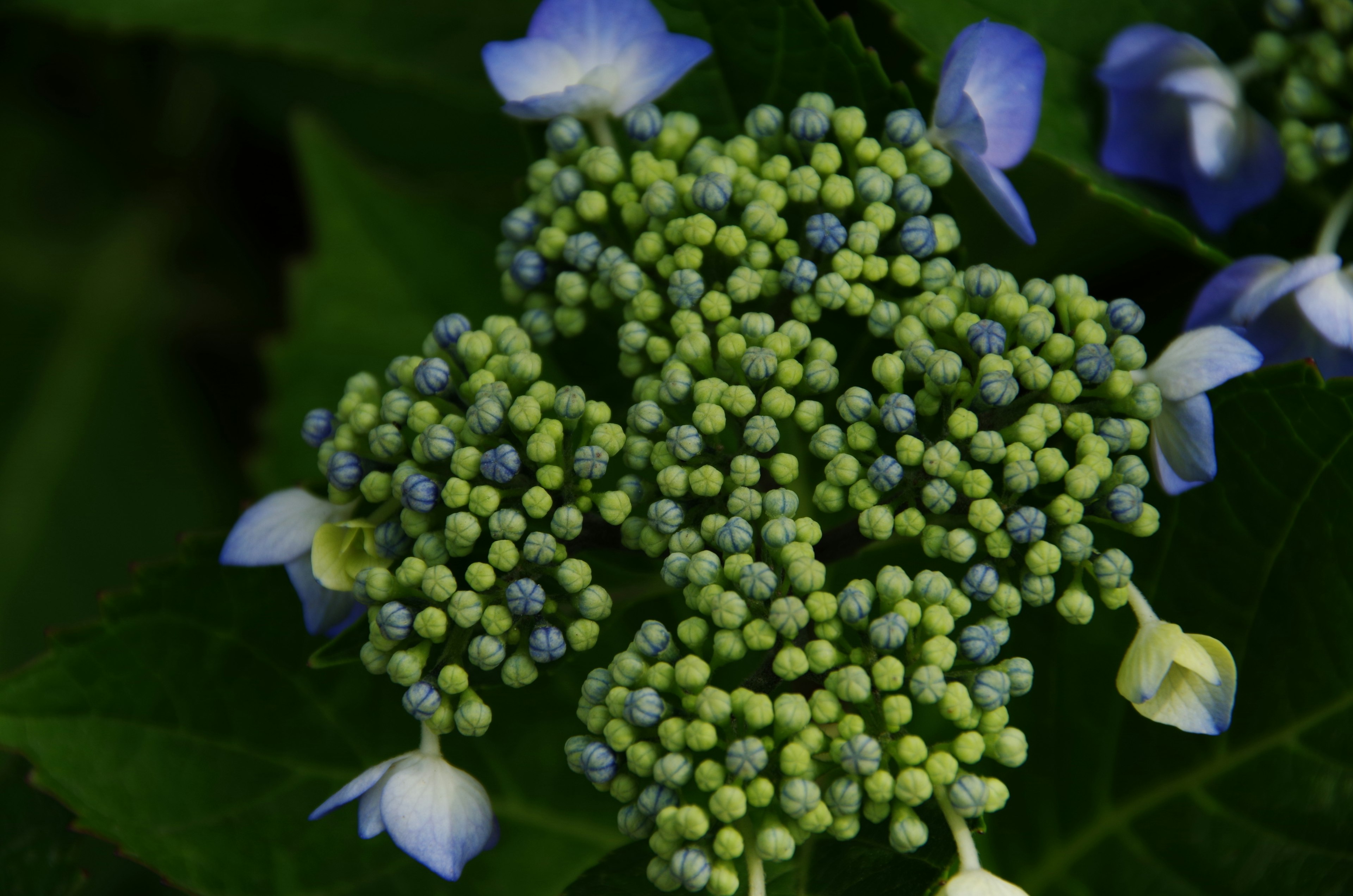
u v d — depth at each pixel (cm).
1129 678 42
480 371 43
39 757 43
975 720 42
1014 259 46
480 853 45
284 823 44
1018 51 44
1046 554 42
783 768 41
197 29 48
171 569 44
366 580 42
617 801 45
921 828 41
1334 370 44
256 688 44
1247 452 43
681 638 42
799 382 43
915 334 43
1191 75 44
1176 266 46
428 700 42
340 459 43
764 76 44
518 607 42
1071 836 44
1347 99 45
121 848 43
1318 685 43
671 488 42
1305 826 43
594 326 44
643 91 43
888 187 43
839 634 42
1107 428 42
